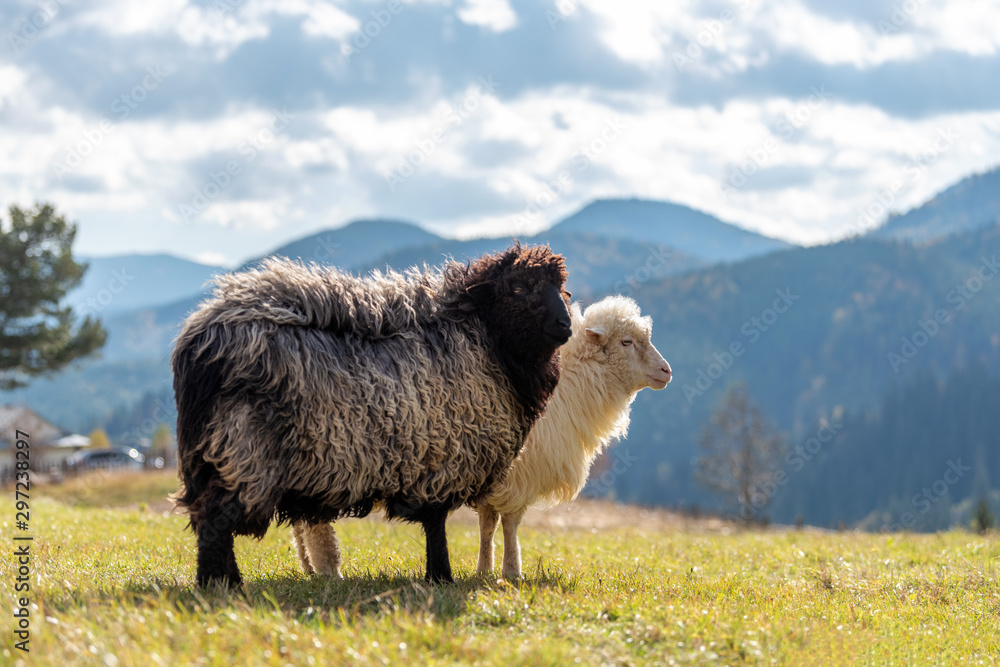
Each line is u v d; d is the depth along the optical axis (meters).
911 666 4.93
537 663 4.12
